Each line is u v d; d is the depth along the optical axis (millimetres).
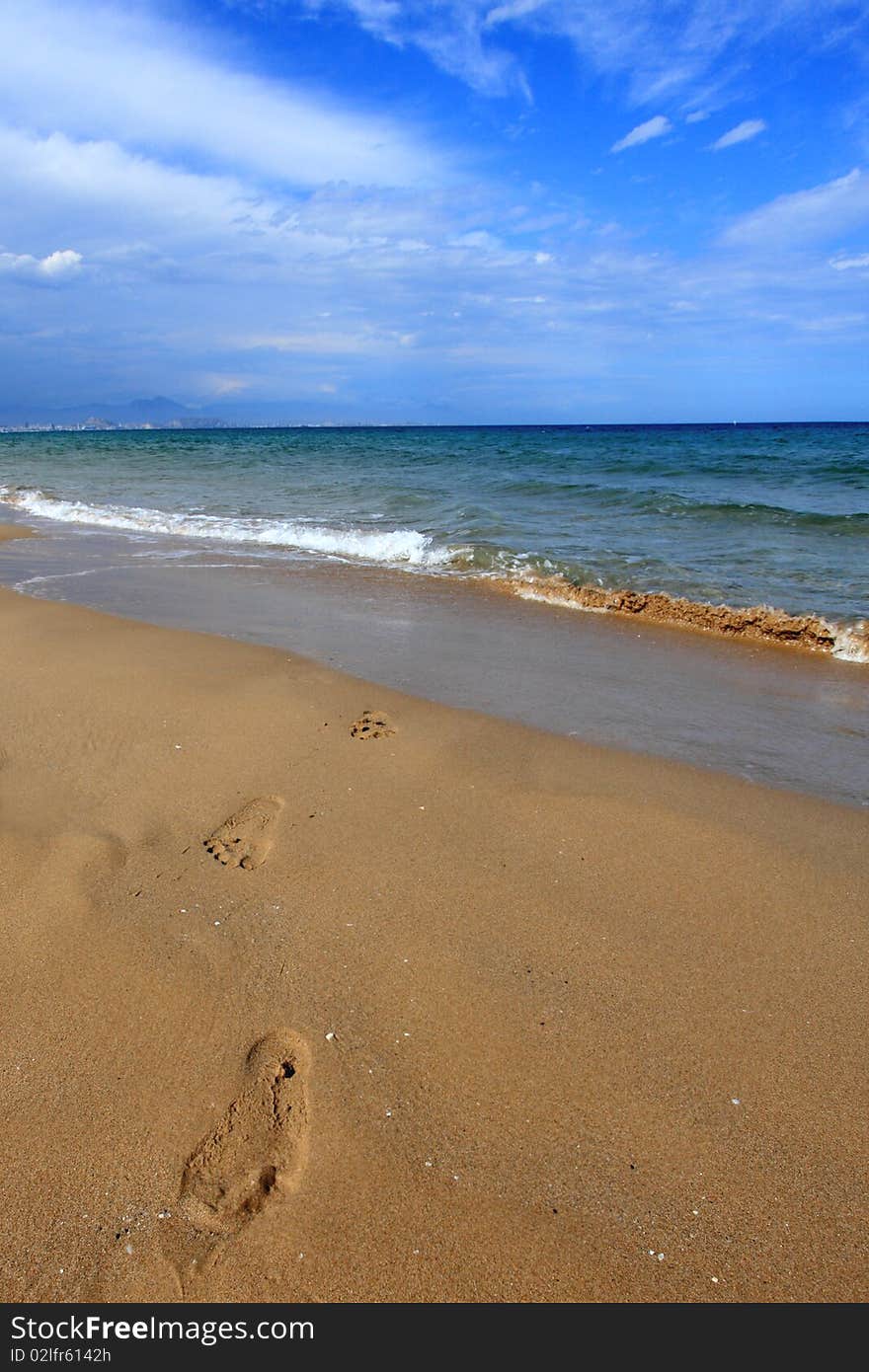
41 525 12156
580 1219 1598
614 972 2260
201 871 2734
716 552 8672
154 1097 1857
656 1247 1551
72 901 2551
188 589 7422
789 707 4457
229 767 3516
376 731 3934
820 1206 1615
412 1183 1667
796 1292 1477
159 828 3012
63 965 2268
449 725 4023
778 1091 1873
